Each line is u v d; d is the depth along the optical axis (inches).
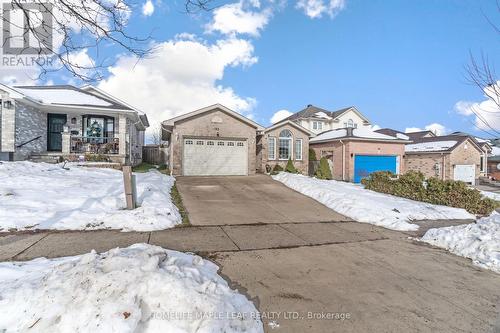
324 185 510.9
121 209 289.9
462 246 226.4
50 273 123.9
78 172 464.4
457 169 947.3
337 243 238.1
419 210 375.2
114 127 663.8
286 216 329.1
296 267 181.8
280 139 836.0
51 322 100.3
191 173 647.1
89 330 96.9
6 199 279.9
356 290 153.7
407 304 140.9
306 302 138.7
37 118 593.3
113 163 592.1
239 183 537.0
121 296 106.4
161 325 102.6
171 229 257.3
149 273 117.5
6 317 103.0
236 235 246.7
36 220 248.8
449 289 159.3
